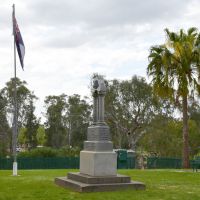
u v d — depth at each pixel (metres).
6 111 75.00
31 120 80.00
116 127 67.56
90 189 13.88
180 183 17.38
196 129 57.28
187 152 30.38
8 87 75.75
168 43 30.09
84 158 15.73
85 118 82.81
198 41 30.27
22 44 23.67
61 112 85.38
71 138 82.19
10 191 13.98
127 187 14.47
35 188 14.80
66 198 12.59
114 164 15.21
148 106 64.50
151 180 18.42
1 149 60.12
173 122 58.69
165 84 29.81
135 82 65.44
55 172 23.59
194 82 30.33
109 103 65.25
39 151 45.06
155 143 57.66
